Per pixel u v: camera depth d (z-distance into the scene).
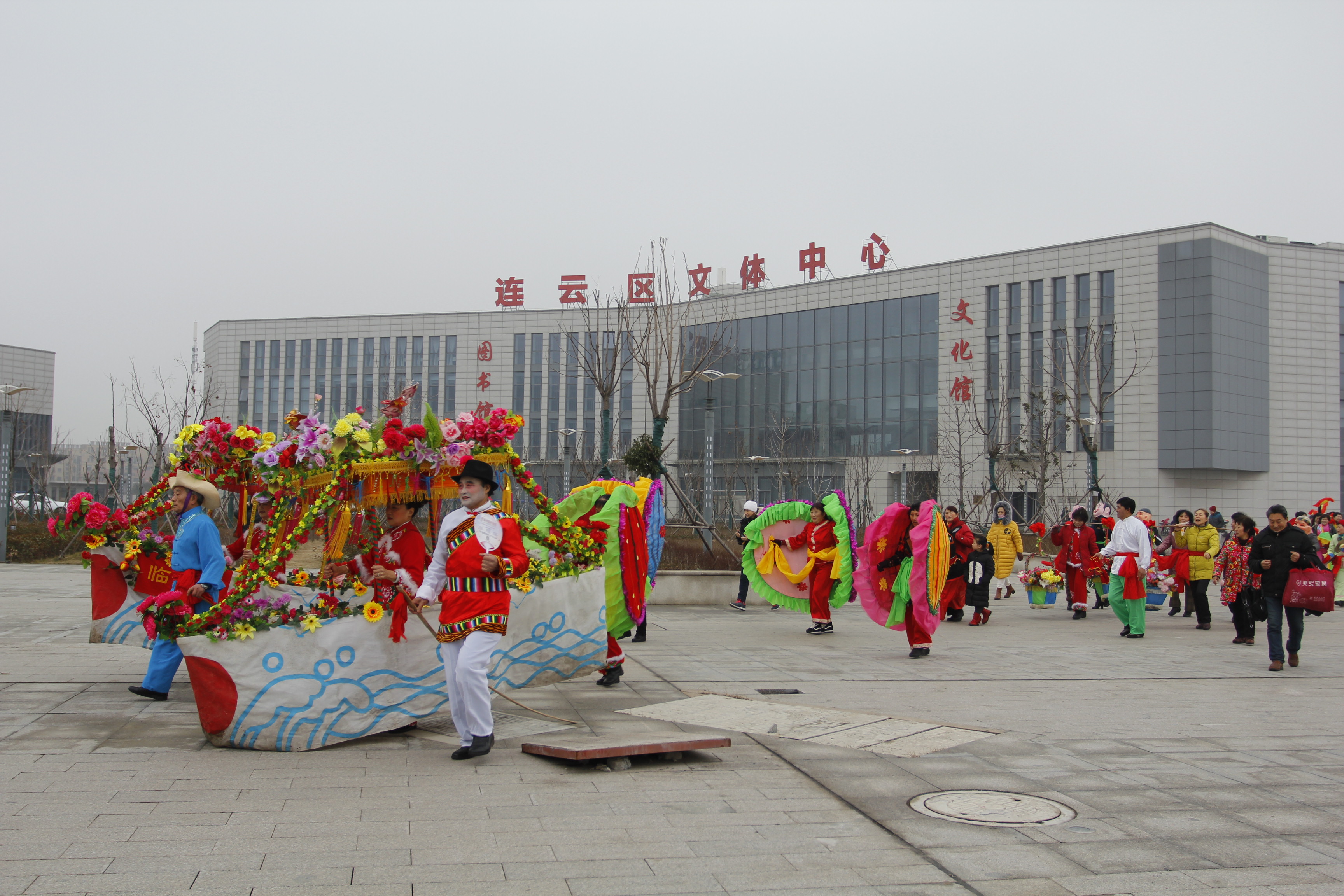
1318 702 8.23
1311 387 44.44
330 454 6.27
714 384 55.38
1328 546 18.02
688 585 16.48
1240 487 43.06
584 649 7.52
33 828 4.46
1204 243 41.81
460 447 6.44
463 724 5.93
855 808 5.00
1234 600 12.46
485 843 4.38
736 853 4.30
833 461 50.91
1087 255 44.66
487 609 5.91
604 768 5.70
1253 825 4.78
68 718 6.78
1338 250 45.25
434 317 59.06
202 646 5.89
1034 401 44.28
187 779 5.32
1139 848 4.42
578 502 8.67
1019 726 7.05
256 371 61.28
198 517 7.38
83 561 8.23
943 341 48.50
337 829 4.53
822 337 52.22
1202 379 41.66
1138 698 8.30
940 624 14.77
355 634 6.19
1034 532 18.70
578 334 56.69
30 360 56.97
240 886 3.81
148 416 30.28
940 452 47.31
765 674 9.34
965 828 4.68
